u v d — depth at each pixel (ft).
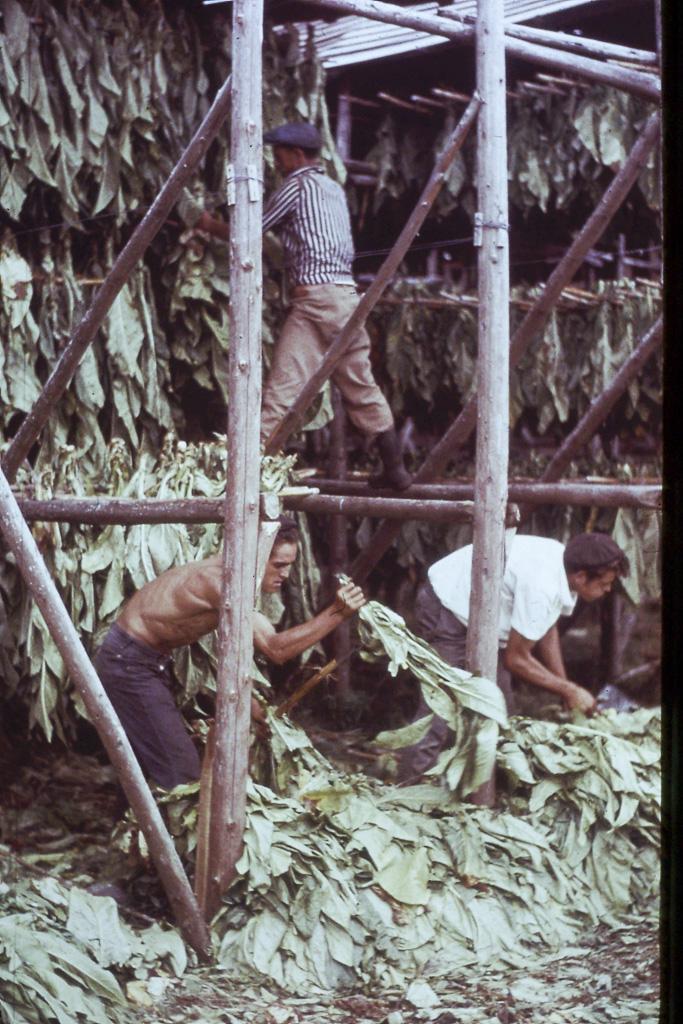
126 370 15.75
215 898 9.87
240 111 9.59
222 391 16.96
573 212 20.95
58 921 9.50
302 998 9.18
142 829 9.36
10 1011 8.14
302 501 13.56
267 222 14.92
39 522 12.84
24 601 13.14
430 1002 8.96
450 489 15.12
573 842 11.22
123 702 11.09
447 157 12.78
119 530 12.94
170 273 16.58
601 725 13.07
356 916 9.82
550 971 9.59
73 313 15.70
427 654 11.15
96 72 15.30
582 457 20.43
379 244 21.57
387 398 19.81
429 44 16.47
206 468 13.89
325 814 10.56
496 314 11.17
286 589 16.38
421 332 19.45
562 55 12.36
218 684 9.89
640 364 16.21
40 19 14.93
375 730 17.37
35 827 12.97
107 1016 8.51
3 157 14.79
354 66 18.22
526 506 17.48
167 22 15.94
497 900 10.37
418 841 10.57
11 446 13.93
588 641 23.39
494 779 11.61
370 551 16.12
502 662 13.52
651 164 18.22
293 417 14.37
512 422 19.66
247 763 10.02
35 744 15.33
